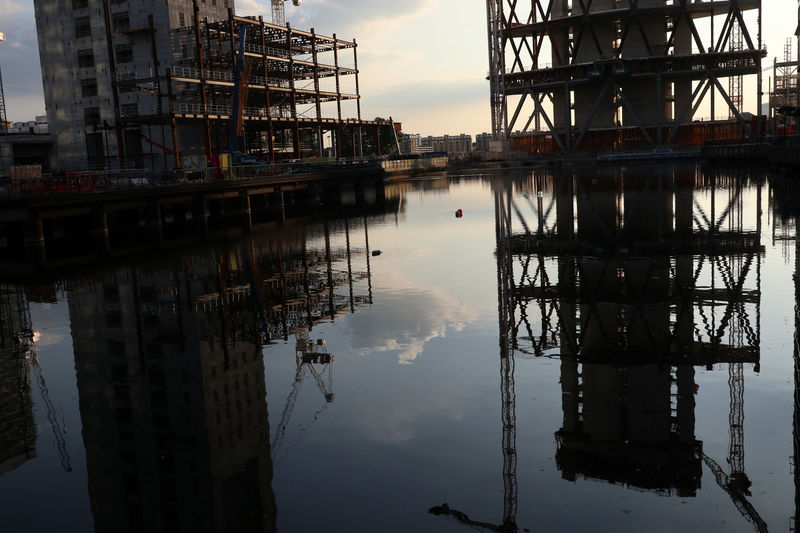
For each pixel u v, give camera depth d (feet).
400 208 167.94
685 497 22.00
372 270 76.84
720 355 37.42
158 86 232.73
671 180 182.50
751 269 61.57
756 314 45.91
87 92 293.84
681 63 368.07
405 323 50.03
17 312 63.41
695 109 377.50
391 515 21.88
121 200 120.16
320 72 330.13
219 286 72.38
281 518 22.09
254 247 107.24
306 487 24.20
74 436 31.63
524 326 46.73
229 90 270.46
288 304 60.39
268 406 33.09
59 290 75.10
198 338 49.75
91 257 103.91
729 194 131.64
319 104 313.32
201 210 138.00
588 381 34.24
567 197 155.84
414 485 23.90
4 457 29.55
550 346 41.34
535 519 21.11
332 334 47.98
